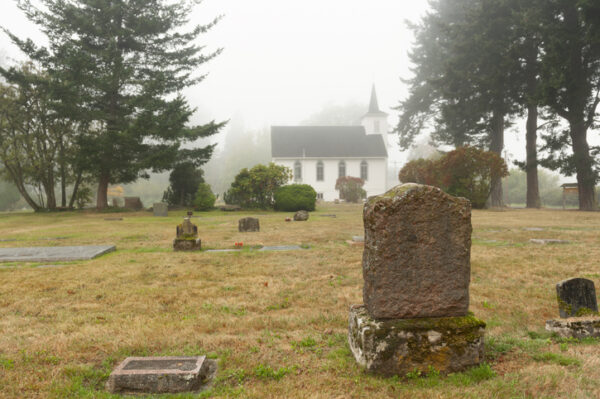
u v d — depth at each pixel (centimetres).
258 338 410
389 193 362
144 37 3219
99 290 635
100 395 293
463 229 355
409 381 315
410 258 345
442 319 342
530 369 325
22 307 543
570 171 2920
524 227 1627
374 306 343
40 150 3147
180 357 341
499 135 3488
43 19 2844
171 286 662
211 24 3322
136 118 2997
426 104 4544
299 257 937
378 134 6550
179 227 1135
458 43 3250
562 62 2575
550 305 525
